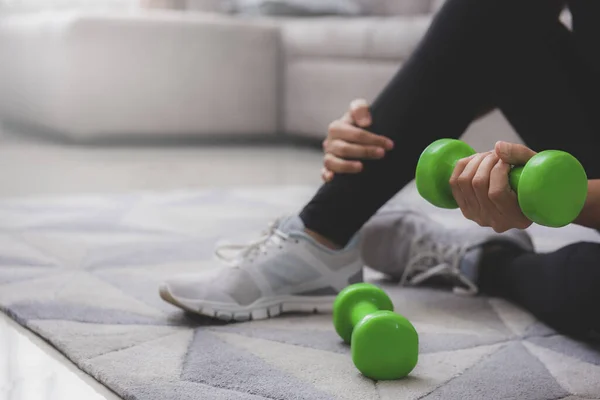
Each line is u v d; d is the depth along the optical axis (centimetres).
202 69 318
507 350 87
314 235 100
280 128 336
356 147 92
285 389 74
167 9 368
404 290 114
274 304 100
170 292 95
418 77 90
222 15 370
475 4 88
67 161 269
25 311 98
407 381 77
